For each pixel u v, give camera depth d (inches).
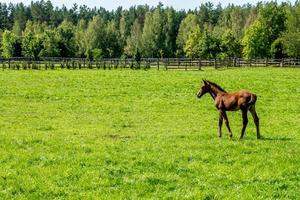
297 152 650.8
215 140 740.7
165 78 1878.7
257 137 759.7
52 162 586.6
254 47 4030.5
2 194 462.9
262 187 486.6
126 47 5531.5
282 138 760.3
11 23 7194.9
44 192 470.0
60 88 1530.5
